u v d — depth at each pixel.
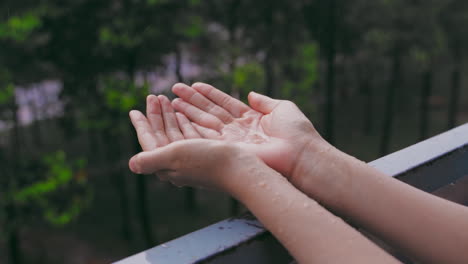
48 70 14.84
